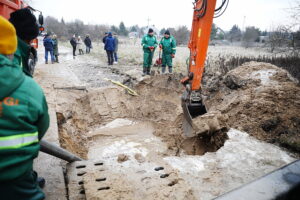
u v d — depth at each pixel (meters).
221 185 3.31
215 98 6.86
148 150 4.64
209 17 3.82
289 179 1.43
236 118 5.34
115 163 3.54
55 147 3.18
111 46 13.83
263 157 4.02
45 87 7.45
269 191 1.35
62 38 48.09
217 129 4.50
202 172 3.59
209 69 9.78
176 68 12.50
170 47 9.98
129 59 16.98
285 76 6.36
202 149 4.56
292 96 5.54
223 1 3.86
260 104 5.32
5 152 1.42
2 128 1.42
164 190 2.81
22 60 2.23
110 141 5.06
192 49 4.24
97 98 6.68
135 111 6.52
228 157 4.01
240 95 5.98
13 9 5.32
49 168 3.16
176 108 6.37
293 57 9.32
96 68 12.87
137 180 3.05
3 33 1.47
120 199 2.61
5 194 1.50
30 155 1.54
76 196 2.76
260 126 4.92
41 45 28.58
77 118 5.70
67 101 6.06
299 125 4.84
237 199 1.29
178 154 4.50
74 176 3.12
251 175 3.54
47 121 1.70
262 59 10.23
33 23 2.25
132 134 5.42
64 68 11.94
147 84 7.48
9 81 1.42
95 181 2.90
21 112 1.46
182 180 3.10
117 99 6.80
